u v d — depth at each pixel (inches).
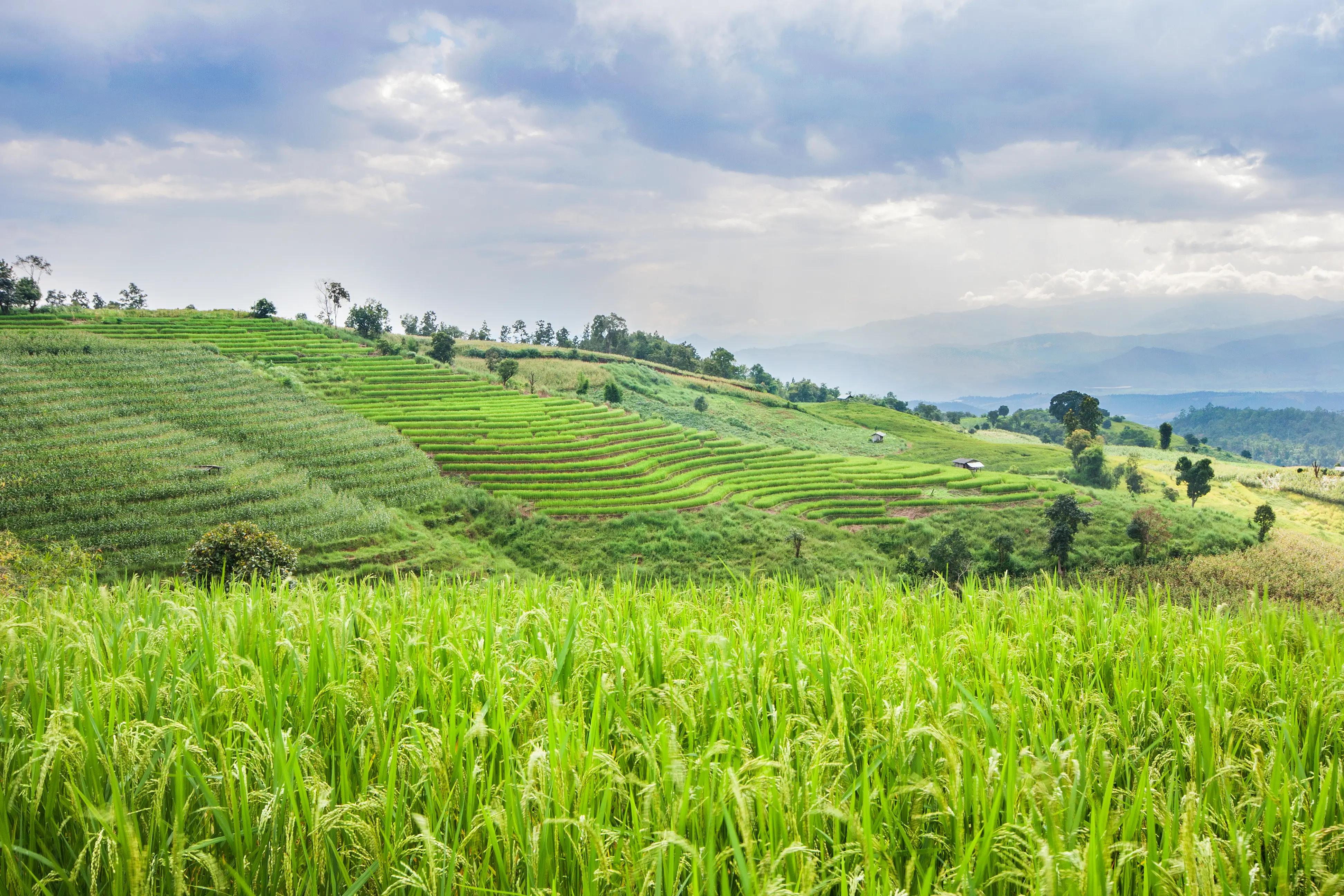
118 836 118.3
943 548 2332.7
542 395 5137.8
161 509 2310.5
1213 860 118.6
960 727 170.4
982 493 3518.7
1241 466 5679.1
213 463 2787.9
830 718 174.9
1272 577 2070.6
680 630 243.1
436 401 4411.9
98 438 2891.2
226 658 207.2
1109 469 5167.3
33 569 819.4
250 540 1132.5
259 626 245.9
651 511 2938.0
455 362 6259.8
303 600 299.4
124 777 138.5
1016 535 2773.1
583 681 209.9
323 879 131.0
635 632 250.2
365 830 127.1
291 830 124.7
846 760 159.3
